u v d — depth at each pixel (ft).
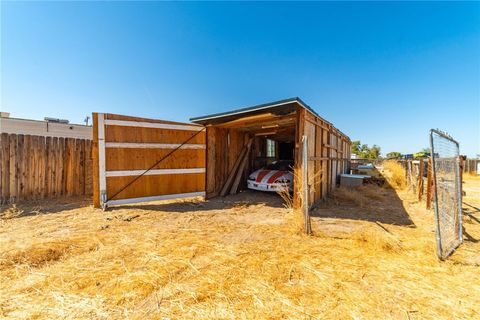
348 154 43.60
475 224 13.12
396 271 7.30
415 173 25.62
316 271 7.32
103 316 5.19
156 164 18.39
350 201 20.01
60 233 10.80
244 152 27.30
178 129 19.51
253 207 17.93
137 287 6.35
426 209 17.10
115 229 11.67
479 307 5.51
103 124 16.11
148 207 17.38
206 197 21.31
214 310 5.41
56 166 18.93
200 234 11.09
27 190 17.39
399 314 5.27
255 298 5.88
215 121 21.01
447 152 10.18
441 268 7.52
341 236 10.87
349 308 5.49
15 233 10.69
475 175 42.68
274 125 22.24
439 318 5.14
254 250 9.10
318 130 19.56
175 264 7.80
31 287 6.28
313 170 17.89
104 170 16.07
